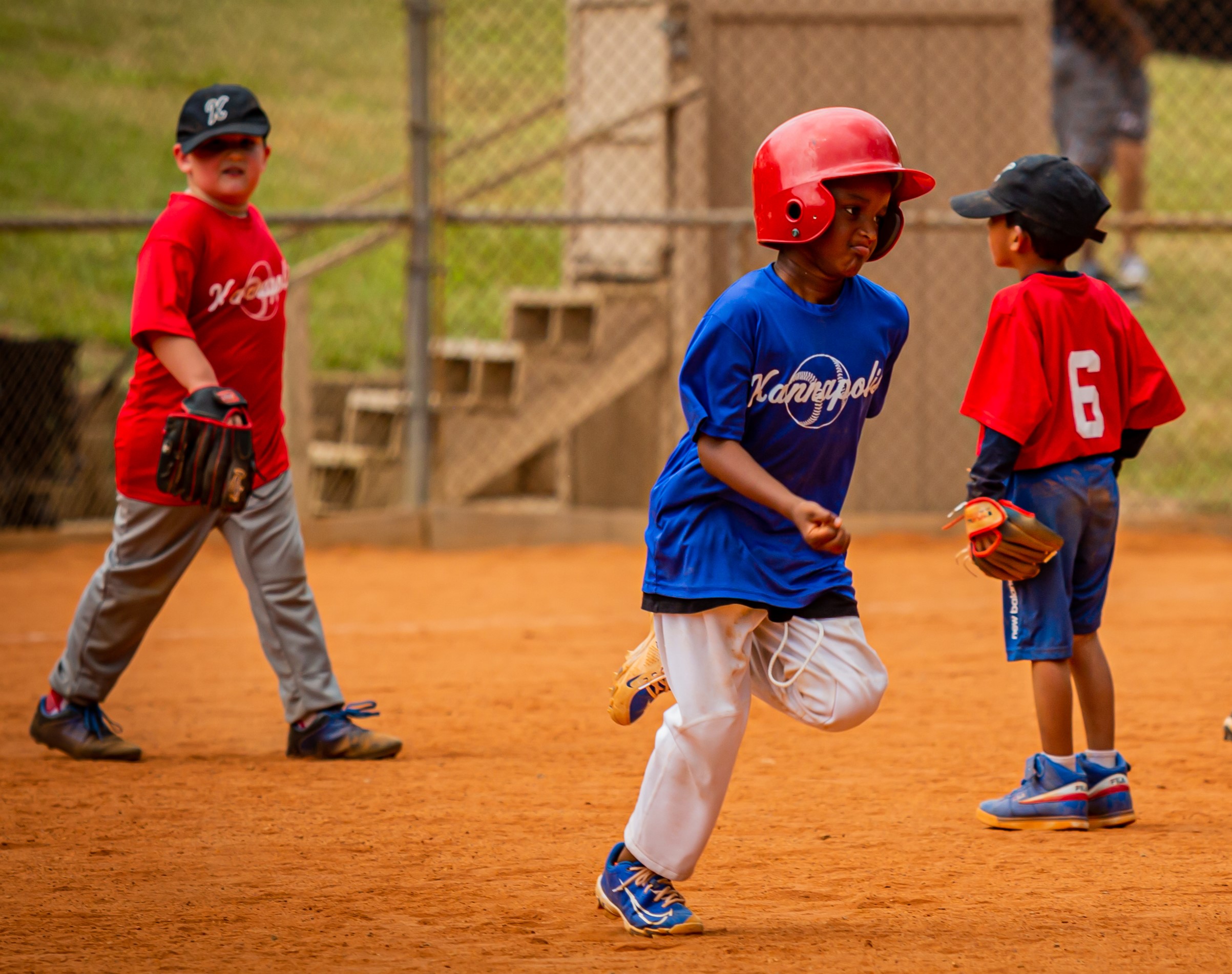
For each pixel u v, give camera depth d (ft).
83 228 119.85
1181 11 191.93
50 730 61.98
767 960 35.17
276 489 61.36
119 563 60.39
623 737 65.62
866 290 38.42
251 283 59.26
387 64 315.78
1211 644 87.10
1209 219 124.98
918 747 63.36
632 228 144.46
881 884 42.42
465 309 198.08
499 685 77.82
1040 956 35.29
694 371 36.09
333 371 189.16
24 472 128.16
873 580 113.09
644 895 37.65
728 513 36.68
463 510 128.26
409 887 42.09
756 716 70.44
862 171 35.47
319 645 62.08
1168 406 51.24
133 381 59.98
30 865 44.60
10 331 187.21
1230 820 50.44
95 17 317.22
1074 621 50.55
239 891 41.83
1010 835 48.47
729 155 137.69
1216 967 34.35
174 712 72.84
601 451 145.18
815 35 135.64
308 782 56.90
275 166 260.42
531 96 256.93
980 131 135.64
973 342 135.23
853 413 37.81
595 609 101.24
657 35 140.77
